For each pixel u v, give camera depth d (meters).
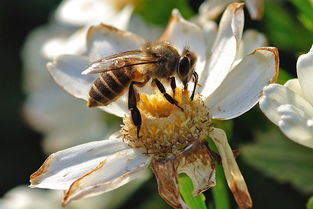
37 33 0.19
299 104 0.11
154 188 0.17
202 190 0.12
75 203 0.17
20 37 0.23
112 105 0.13
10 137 0.22
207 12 0.15
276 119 0.11
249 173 0.16
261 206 0.16
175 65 0.13
